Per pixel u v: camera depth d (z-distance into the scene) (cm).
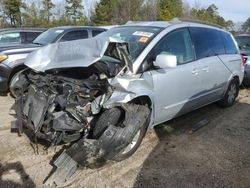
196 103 525
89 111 361
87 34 862
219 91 596
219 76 574
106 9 4266
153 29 461
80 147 344
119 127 349
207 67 525
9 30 952
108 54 404
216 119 577
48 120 344
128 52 388
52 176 342
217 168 394
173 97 455
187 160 410
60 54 387
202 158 418
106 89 356
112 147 343
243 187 357
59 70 384
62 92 352
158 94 422
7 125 496
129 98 366
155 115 432
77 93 349
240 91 823
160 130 498
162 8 4512
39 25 3906
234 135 505
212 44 564
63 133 349
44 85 370
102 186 342
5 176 351
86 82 353
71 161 346
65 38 812
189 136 489
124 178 360
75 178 352
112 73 364
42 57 403
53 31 842
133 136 362
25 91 408
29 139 441
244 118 591
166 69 438
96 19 4350
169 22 504
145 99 409
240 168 398
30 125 362
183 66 469
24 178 349
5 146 420
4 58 618
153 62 412
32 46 689
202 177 371
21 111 389
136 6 4141
